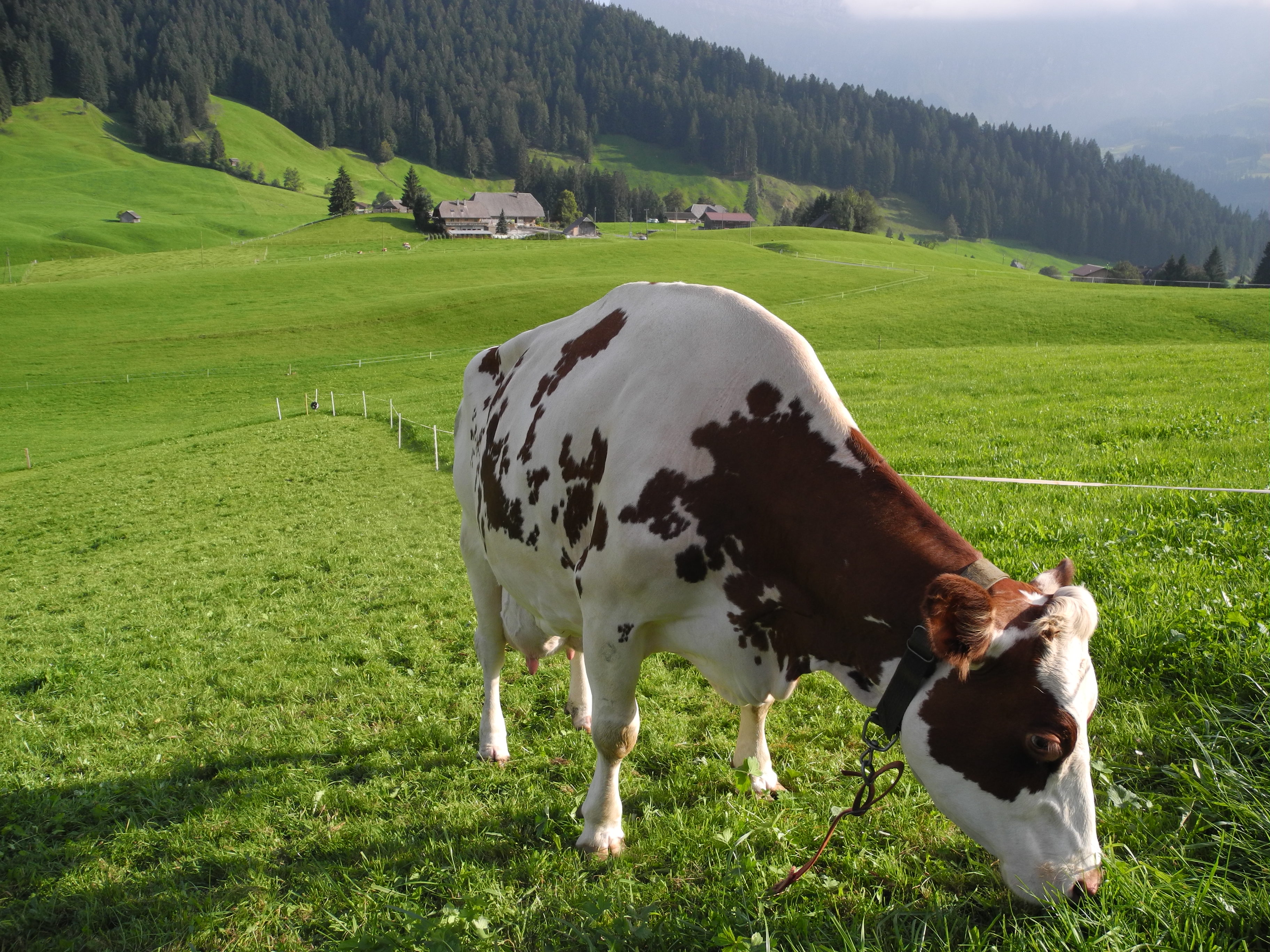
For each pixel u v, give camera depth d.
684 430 3.51
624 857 3.81
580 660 5.52
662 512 3.45
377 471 23.22
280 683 7.40
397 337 61.81
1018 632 2.53
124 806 5.10
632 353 3.91
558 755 5.10
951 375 22.38
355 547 14.34
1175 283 118.88
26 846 4.77
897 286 72.12
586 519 3.95
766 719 5.10
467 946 3.29
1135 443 10.95
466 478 5.48
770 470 3.30
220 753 5.84
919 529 2.98
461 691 6.61
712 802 4.22
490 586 5.34
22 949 3.85
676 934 3.21
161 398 47.94
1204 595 5.02
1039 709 2.50
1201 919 2.74
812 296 69.56
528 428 4.47
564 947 3.31
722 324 3.66
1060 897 2.59
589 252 98.50
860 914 3.18
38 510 23.56
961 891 3.24
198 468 26.97
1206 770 3.51
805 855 3.60
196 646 9.27
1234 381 15.73
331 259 107.31
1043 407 15.07
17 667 9.25
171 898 4.02
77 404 47.16
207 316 69.56
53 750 6.38
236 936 3.71
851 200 172.00
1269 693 3.78
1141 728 3.94
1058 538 6.94
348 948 3.32
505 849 4.08
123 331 65.06
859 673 3.14
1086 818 2.57
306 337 62.25
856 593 3.01
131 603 12.47
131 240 141.38
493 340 59.84
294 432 32.28
